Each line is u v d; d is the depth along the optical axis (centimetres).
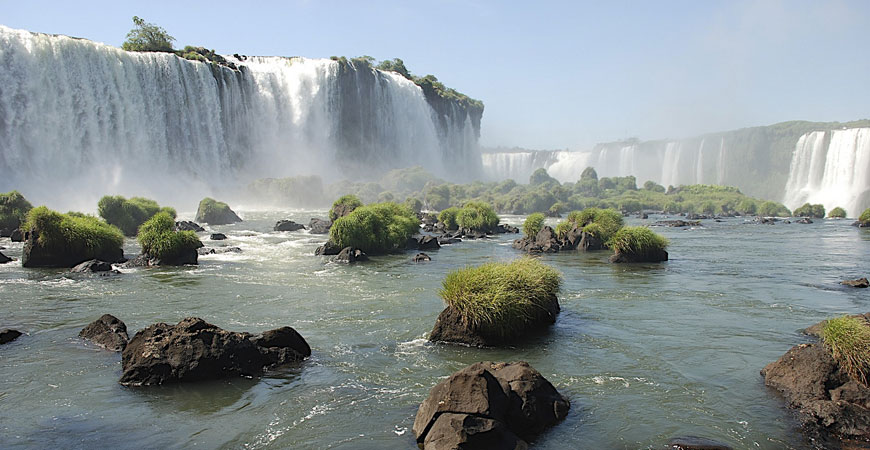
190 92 8662
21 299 1839
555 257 3209
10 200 4016
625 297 1948
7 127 6369
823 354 1023
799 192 11275
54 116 6781
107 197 4100
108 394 998
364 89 12525
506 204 9538
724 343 1353
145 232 2742
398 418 902
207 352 1084
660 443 813
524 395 873
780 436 835
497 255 3328
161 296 1920
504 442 784
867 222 6016
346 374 1114
